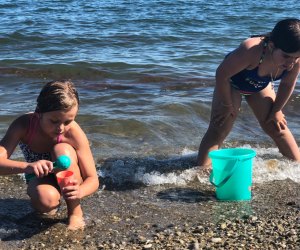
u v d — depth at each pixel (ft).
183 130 20.52
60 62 33.60
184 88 27.76
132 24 53.62
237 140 19.61
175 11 66.33
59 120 12.10
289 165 16.53
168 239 11.80
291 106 24.00
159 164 16.88
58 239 11.87
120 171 16.17
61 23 54.08
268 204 13.92
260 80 15.93
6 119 21.13
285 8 70.59
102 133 19.69
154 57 36.47
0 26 50.72
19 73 31.27
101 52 38.29
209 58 36.50
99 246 11.50
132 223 12.72
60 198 13.41
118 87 27.91
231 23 55.67
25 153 13.37
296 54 14.43
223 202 14.10
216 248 11.33
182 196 14.53
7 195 14.44
